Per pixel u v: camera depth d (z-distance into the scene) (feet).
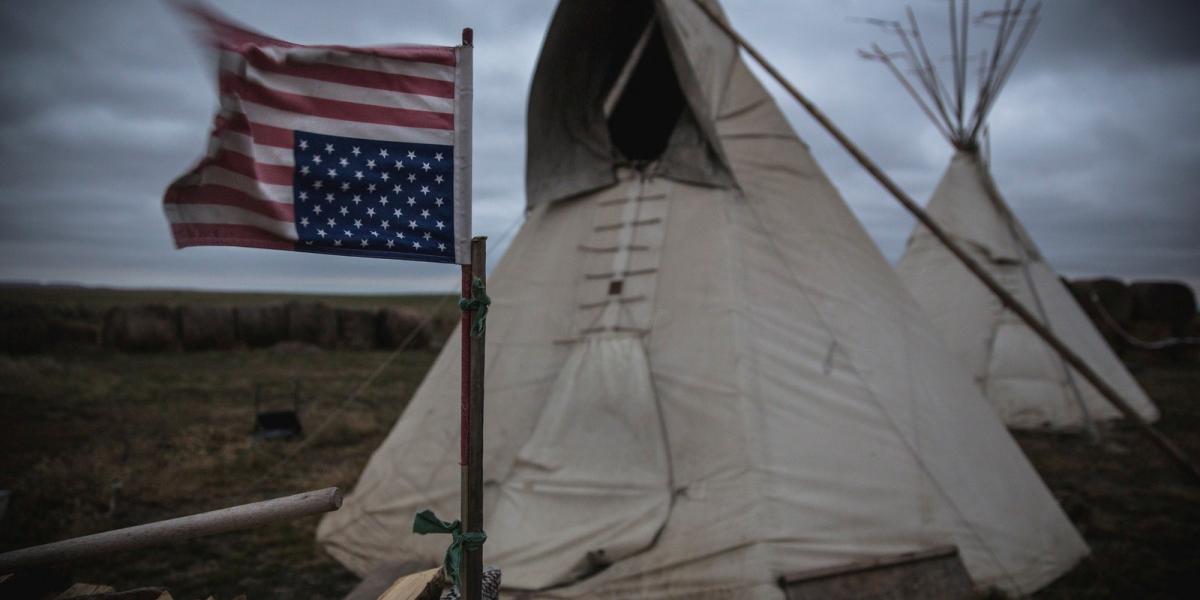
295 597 21.20
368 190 9.34
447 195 9.48
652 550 19.01
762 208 24.32
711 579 18.20
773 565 18.13
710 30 28.68
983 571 19.88
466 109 9.56
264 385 61.72
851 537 19.06
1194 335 80.84
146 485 30.22
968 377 24.66
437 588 10.64
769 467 19.62
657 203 24.44
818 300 22.98
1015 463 23.24
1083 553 22.75
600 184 25.38
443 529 9.39
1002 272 45.57
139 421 44.68
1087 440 39.45
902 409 21.62
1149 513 28.19
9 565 7.70
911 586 18.60
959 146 49.08
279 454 36.73
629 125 30.83
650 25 25.26
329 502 8.38
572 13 23.32
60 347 82.07
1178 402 53.42
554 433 21.43
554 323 23.77
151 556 24.04
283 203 9.13
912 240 50.42
